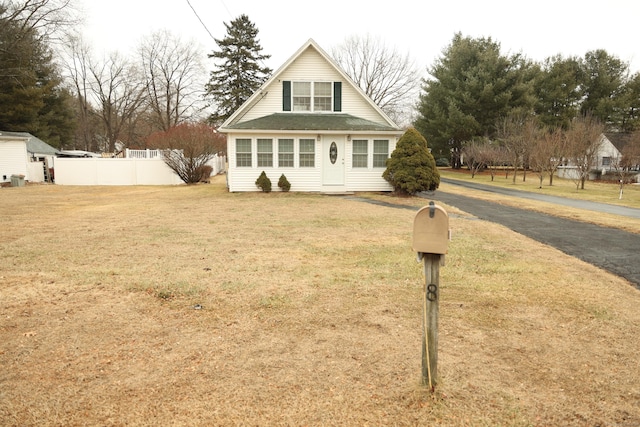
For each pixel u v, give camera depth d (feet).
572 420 8.87
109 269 19.63
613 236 29.91
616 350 12.06
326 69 57.62
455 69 112.06
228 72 143.95
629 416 9.04
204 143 76.23
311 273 19.22
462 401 9.45
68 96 134.92
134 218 35.40
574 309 15.19
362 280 18.21
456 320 14.06
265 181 54.03
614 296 16.69
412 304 15.43
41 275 18.62
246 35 144.97
